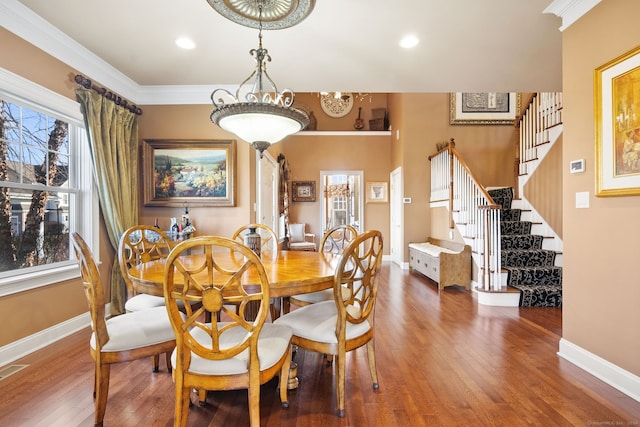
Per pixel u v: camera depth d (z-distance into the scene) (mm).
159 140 3811
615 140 1930
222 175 3842
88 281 1535
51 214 2795
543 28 2600
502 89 3873
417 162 6168
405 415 1693
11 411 1701
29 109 2576
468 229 4492
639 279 1818
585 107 2174
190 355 1403
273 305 2346
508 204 5074
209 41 2773
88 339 2695
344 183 8438
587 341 2164
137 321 1717
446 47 2895
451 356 2389
